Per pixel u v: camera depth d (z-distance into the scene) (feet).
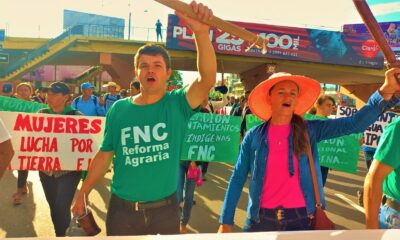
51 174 11.74
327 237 3.55
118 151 7.50
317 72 89.45
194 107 7.55
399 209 6.64
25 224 14.70
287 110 7.58
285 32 72.23
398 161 6.33
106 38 76.64
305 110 8.27
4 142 7.04
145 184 7.27
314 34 73.31
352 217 17.13
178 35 69.10
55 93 14.20
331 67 78.38
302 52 73.26
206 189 21.50
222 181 23.80
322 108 18.29
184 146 16.67
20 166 14.40
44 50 77.25
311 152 7.43
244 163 7.98
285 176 7.27
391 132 6.39
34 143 14.40
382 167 6.41
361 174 27.55
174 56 71.51
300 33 72.79
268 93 8.11
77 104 22.20
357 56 75.05
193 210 17.39
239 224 15.65
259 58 74.84
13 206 16.85
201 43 6.55
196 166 14.48
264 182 7.40
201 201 18.94
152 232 7.31
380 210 7.09
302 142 7.34
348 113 21.89
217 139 17.11
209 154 16.98
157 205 7.30
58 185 11.75
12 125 14.28
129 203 7.33
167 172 7.38
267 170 7.40
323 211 7.16
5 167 7.09
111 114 7.68
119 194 7.43
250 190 7.65
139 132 7.31
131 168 7.32
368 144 19.10
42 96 38.75
